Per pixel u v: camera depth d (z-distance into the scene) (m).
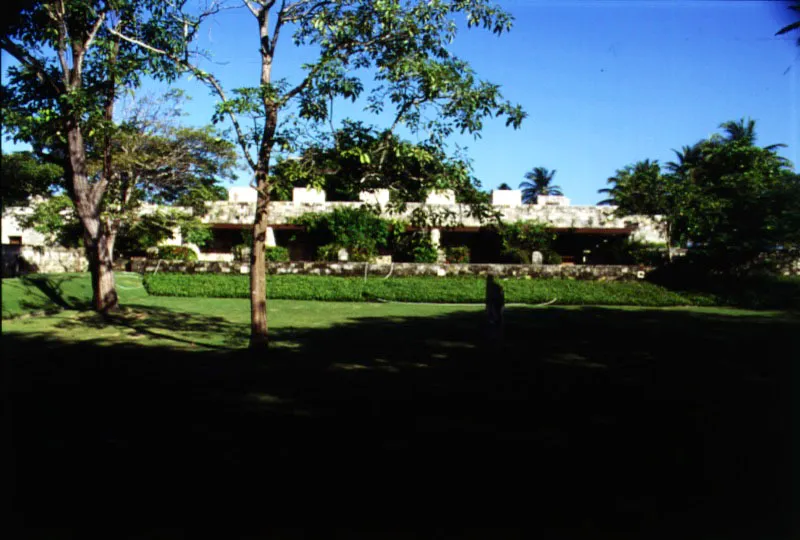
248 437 4.70
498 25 7.40
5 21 9.48
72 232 23.80
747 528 3.20
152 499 3.52
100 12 10.73
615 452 4.43
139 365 7.70
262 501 3.51
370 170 7.91
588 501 3.56
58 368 7.46
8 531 3.06
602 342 10.05
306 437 4.72
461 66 7.56
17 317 12.47
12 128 9.59
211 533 3.10
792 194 19.41
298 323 12.44
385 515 3.35
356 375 7.13
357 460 4.21
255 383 6.64
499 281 20.59
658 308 16.95
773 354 8.81
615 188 27.12
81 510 3.34
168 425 5.01
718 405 5.78
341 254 23.16
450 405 5.74
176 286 19.23
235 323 12.52
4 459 4.13
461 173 7.78
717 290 19.16
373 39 7.68
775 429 4.98
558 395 6.18
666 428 5.03
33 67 10.66
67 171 13.43
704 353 8.91
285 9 8.12
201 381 6.73
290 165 7.72
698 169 28.44
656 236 26.12
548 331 11.48
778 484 3.81
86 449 4.38
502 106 7.45
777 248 19.91
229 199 27.22
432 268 21.52
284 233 26.52
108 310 13.73
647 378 7.07
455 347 9.38
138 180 20.83
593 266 21.42
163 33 8.61
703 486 3.79
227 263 21.66
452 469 4.06
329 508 3.43
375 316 13.88
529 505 3.50
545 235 25.14
